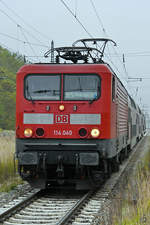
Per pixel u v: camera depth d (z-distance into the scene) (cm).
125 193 3000
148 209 2014
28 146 2936
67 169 3103
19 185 3456
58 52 3450
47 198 2875
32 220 2162
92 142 2877
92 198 2828
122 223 1898
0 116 15588
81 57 3469
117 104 3478
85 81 2936
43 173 2981
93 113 2886
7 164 4047
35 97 2958
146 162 4425
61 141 2905
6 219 2180
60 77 2958
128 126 5416
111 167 3634
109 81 2920
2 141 6350
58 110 2911
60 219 2066
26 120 2941
